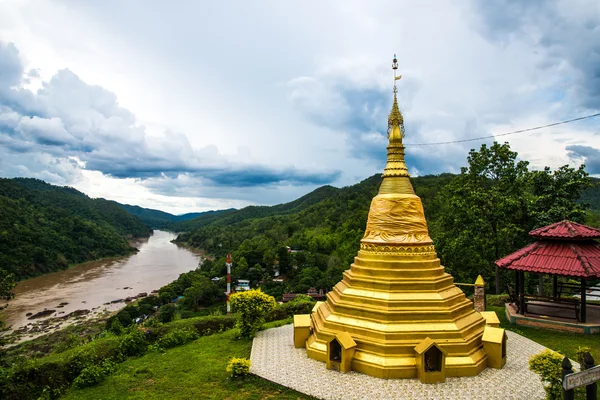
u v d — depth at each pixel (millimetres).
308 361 20547
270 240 137375
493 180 38656
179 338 24609
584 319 25141
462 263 38812
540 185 37094
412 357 18578
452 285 21453
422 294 19781
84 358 20422
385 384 17734
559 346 22609
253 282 97188
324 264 98812
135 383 18859
